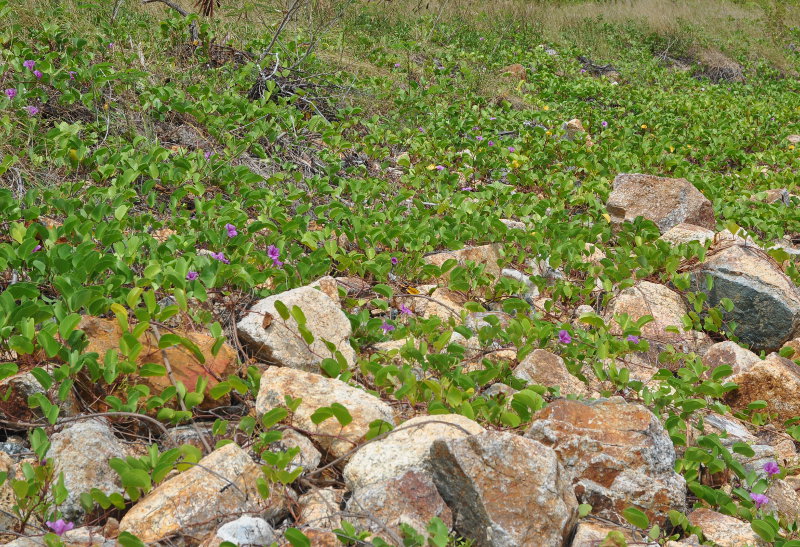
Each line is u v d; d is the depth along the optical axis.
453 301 5.05
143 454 3.17
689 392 4.21
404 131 8.22
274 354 3.77
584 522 3.11
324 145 7.49
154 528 2.67
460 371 3.96
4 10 6.94
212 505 2.76
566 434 3.30
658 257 5.77
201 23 8.24
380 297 4.89
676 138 10.97
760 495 3.44
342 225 5.68
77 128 5.52
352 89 8.88
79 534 2.64
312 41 9.06
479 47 13.76
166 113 6.64
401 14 13.87
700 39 19.11
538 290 5.38
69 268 3.95
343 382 3.52
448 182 7.31
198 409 3.45
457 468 2.87
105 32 7.64
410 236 5.43
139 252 4.50
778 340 5.38
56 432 3.12
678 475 3.38
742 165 10.74
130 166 5.50
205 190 5.63
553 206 6.97
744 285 5.40
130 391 3.25
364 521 2.83
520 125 9.65
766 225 7.13
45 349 3.23
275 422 3.16
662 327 5.25
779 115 14.05
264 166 6.60
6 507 2.72
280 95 8.16
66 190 5.07
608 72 15.66
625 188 7.09
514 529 2.75
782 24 22.22
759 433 4.39
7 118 5.33
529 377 4.10
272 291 4.43
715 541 3.16
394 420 3.49
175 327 3.85
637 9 20.33
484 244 5.91
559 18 17.75
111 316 3.79
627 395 4.28
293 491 2.99
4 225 4.45
